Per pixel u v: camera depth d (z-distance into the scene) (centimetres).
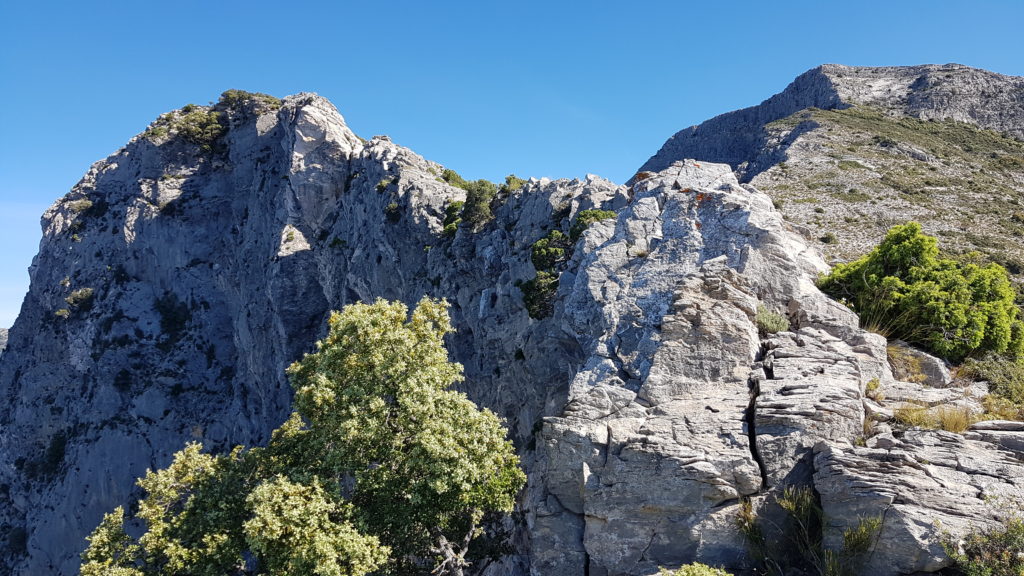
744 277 1728
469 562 1803
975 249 4697
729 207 1933
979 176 7200
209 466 1783
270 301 7456
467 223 4962
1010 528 1025
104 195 10219
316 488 1390
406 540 1608
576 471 1452
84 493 7775
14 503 8569
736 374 1519
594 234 2423
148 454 7956
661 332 1634
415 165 6644
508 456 1708
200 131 9488
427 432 1479
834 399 1348
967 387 1540
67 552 7569
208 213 9294
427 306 1783
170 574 1575
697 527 1290
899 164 7588
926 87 11256
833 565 1127
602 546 1357
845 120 9788
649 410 1492
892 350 1677
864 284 1864
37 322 10088
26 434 9069
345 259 6825
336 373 1609
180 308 8956
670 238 1927
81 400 8681
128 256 9381
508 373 3703
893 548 1109
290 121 8194
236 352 8688
